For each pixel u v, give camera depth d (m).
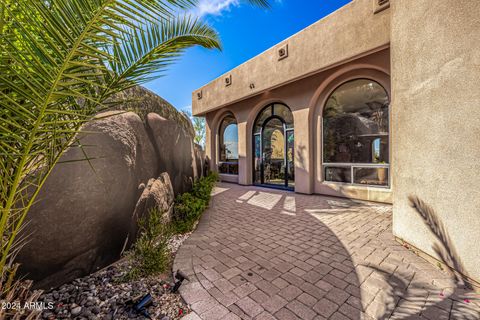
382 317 1.80
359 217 4.57
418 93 2.71
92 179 2.38
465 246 2.14
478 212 2.01
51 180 2.06
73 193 2.21
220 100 10.07
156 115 4.14
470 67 2.03
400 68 3.04
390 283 2.26
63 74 1.13
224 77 9.77
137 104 3.63
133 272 2.41
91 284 2.25
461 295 2.04
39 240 1.99
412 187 2.90
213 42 2.14
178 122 5.22
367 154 5.97
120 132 2.88
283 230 3.96
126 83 1.68
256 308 1.94
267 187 8.76
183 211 4.25
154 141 3.91
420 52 2.63
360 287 2.22
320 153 6.88
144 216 3.32
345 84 6.33
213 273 2.52
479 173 1.99
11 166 1.37
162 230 3.10
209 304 1.99
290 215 4.91
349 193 6.22
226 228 4.13
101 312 1.89
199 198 5.32
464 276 2.19
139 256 2.65
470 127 2.05
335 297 2.07
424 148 2.64
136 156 3.20
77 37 1.11
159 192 3.76
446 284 2.20
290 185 8.28
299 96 7.12
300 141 7.18
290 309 1.92
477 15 1.96
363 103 6.00
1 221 1.34
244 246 3.29
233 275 2.48
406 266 2.57
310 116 6.95
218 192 7.94
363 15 5.12
